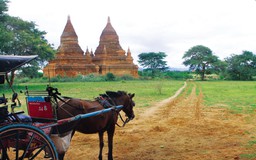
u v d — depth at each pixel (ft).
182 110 56.08
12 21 149.89
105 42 261.85
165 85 164.04
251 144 29.50
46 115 19.63
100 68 250.78
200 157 25.30
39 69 156.35
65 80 211.82
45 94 19.67
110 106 23.54
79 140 32.40
